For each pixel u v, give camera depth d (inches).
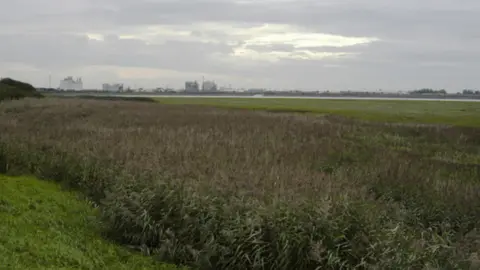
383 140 967.6
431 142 1000.2
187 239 359.9
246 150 591.8
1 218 391.9
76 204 474.6
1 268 283.9
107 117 1096.8
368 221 342.3
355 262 313.1
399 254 308.5
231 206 353.1
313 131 944.9
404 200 505.4
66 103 1549.0
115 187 442.9
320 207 339.0
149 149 553.3
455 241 408.5
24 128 805.2
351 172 567.2
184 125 933.8
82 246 362.6
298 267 318.3
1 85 2121.1
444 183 544.7
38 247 336.8
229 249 332.8
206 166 462.6
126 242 387.5
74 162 572.7
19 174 571.2
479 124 1423.5
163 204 388.5
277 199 354.6
